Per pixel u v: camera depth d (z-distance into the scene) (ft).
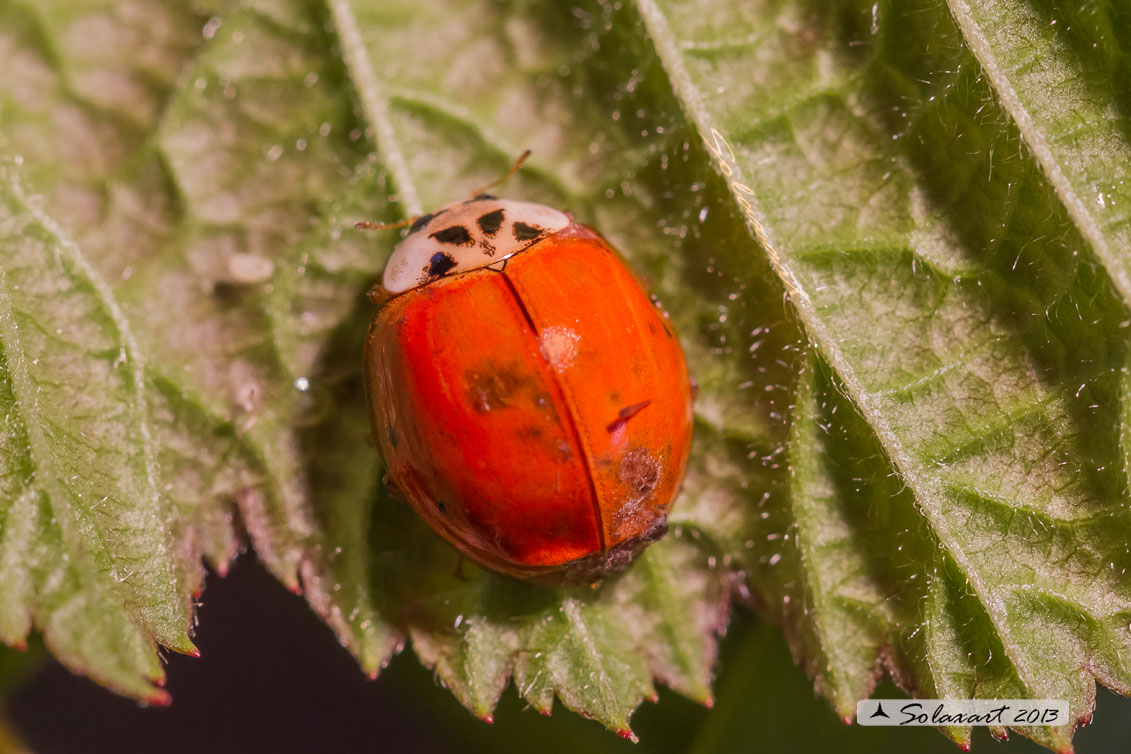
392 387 0.19
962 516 0.20
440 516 0.19
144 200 0.20
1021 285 0.20
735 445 0.20
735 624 0.21
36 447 0.19
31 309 0.20
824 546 0.20
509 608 0.20
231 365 0.20
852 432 0.20
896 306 0.20
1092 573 0.19
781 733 0.20
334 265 0.20
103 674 0.19
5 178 0.20
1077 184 0.20
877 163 0.20
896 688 0.20
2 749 0.20
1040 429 0.20
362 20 0.21
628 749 0.21
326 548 0.20
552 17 0.21
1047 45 0.20
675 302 0.20
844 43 0.20
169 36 0.21
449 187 0.20
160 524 0.20
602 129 0.20
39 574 0.19
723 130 0.20
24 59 0.21
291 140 0.21
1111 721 0.20
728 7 0.20
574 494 0.19
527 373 0.19
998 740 0.20
